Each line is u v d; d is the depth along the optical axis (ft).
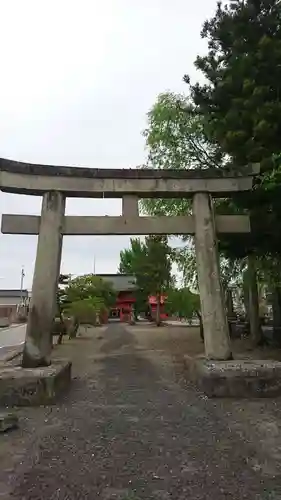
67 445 19.19
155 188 35.09
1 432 21.22
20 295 216.33
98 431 21.34
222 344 33.06
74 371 43.50
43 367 30.83
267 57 34.45
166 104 60.64
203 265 34.35
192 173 35.58
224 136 37.96
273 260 44.62
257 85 35.35
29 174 33.83
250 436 20.17
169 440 19.72
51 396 27.84
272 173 31.60
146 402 28.09
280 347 56.85
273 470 16.05
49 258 32.89
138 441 19.62
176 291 102.83
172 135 59.00
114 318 209.05
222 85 37.50
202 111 41.01
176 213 60.75
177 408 26.13
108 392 31.86
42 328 31.91
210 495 14.03
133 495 14.07
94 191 34.47
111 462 17.01
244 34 37.88
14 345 77.36
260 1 37.55
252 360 32.63
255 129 33.40
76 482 15.15
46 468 16.48
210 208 35.32
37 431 21.54
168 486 14.73
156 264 137.80
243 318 89.35
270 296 70.38
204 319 33.65
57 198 33.88
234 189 35.45
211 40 40.88
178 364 47.21
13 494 14.26
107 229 34.35
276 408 25.64
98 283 130.52
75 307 82.89
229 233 36.70
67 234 34.06
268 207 37.40
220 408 25.85
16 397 27.50
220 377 29.30
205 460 17.12
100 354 59.16
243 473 15.79
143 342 77.77
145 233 34.65
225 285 61.93
